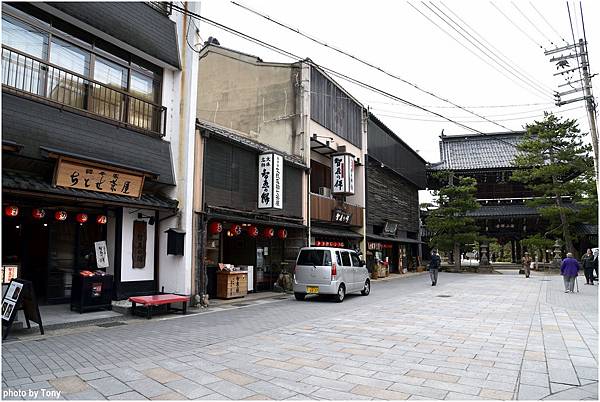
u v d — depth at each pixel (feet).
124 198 34.73
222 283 46.50
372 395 16.40
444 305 43.24
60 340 24.98
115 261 36.63
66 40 32.53
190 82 41.45
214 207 42.91
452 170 125.39
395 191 101.86
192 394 16.34
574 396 16.47
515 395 16.55
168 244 38.50
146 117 39.45
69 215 36.55
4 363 19.93
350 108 79.92
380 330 29.35
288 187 58.75
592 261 70.23
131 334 27.22
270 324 31.48
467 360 21.54
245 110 68.39
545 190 108.17
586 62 56.29
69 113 31.76
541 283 74.02
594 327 30.99
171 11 41.68
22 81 29.32
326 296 51.26
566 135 102.58
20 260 34.76
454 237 110.63
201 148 42.27
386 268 90.27
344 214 72.64
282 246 60.80
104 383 17.42
